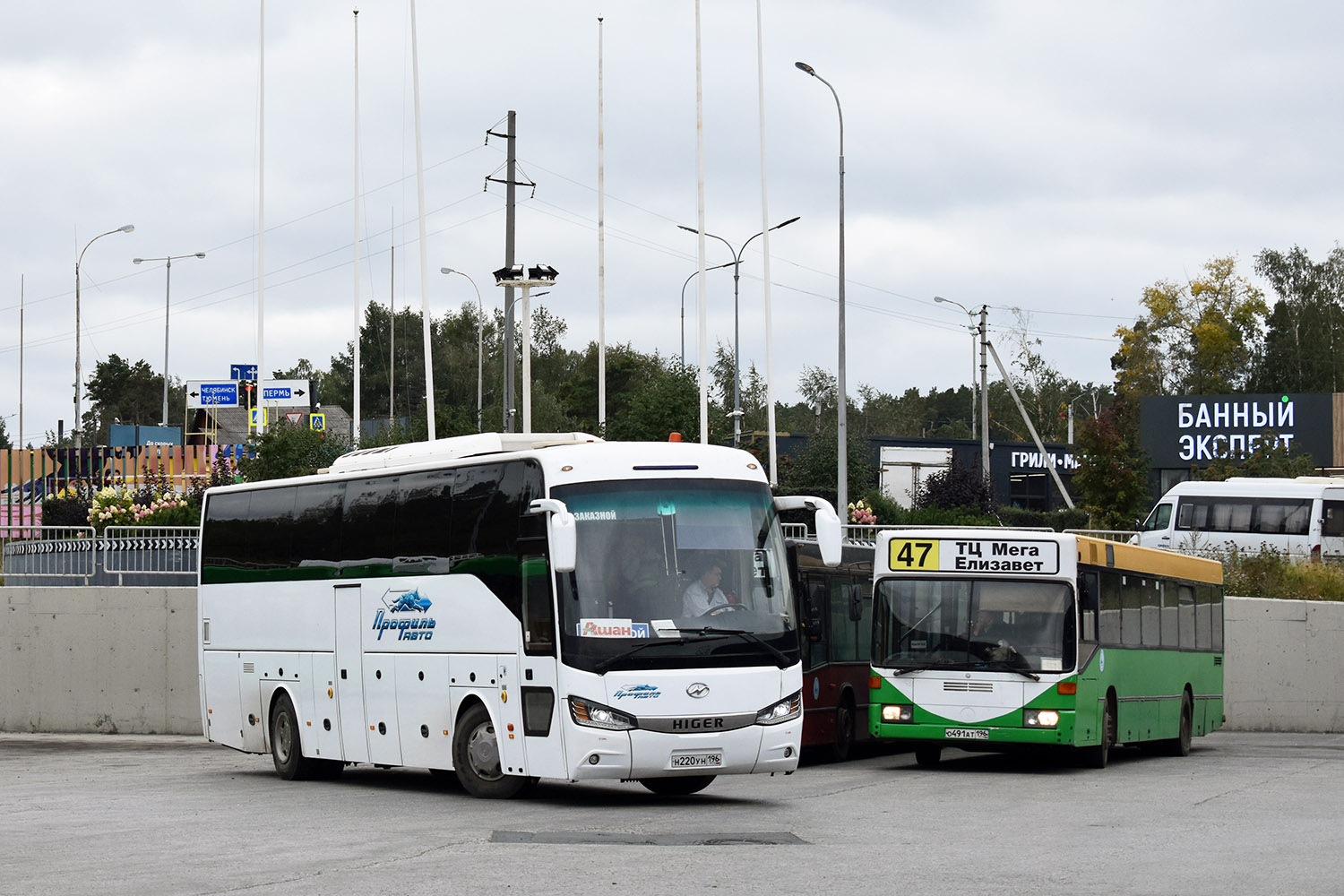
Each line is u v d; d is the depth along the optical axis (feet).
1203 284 458.09
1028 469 361.92
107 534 135.44
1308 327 455.22
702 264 196.24
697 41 197.06
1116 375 468.34
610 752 64.44
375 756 78.48
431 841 53.42
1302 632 150.30
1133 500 243.19
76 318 351.67
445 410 207.62
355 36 217.15
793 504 70.44
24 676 131.44
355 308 208.13
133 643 130.21
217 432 354.74
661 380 212.64
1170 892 43.50
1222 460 296.10
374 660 78.59
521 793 73.20
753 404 428.97
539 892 41.57
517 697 68.18
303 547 85.05
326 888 42.42
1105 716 97.71
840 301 201.57
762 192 198.39
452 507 73.77
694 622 66.33
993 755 113.19
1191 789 81.97
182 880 44.37
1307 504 213.25
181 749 117.08
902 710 94.68
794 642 68.54
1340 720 149.18
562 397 531.50
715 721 65.62
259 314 200.64
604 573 66.13
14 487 271.90
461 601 72.28
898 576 96.27
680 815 63.82
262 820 62.39
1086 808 70.13
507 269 163.12
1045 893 42.60
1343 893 43.52
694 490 68.54
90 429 626.23
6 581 132.98
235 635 90.48
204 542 94.02
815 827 59.88
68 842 54.39
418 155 189.98
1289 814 67.62
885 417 554.87
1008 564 94.43
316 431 190.90
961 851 52.21
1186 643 117.29
